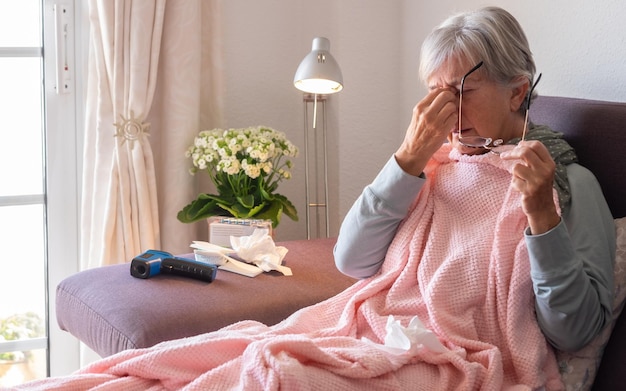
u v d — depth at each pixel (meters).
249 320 1.65
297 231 3.05
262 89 2.95
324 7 2.82
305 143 2.81
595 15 1.96
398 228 1.62
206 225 2.80
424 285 1.51
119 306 1.83
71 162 2.73
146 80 2.55
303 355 1.30
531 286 1.42
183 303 1.83
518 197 1.47
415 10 2.70
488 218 1.52
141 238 2.59
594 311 1.37
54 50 2.67
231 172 2.46
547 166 1.31
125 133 2.54
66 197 2.74
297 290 1.94
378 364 1.30
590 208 1.47
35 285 2.75
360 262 1.63
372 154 2.83
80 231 2.76
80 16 2.67
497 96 1.51
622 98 1.89
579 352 1.45
